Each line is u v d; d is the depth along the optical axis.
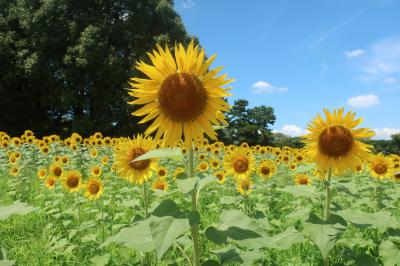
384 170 7.51
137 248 2.43
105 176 10.47
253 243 2.46
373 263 3.37
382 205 6.35
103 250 5.26
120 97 32.00
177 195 8.48
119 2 34.50
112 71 30.42
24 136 17.14
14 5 34.09
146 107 2.84
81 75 31.06
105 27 32.28
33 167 13.26
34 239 5.88
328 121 3.94
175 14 37.28
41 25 30.98
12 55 31.83
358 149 3.87
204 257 4.75
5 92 32.56
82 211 7.32
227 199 7.16
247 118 39.34
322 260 4.71
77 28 31.59
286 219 6.74
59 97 31.16
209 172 10.98
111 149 15.86
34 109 35.19
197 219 2.26
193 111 2.76
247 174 7.50
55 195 7.98
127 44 34.56
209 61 2.81
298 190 3.41
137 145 5.12
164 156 2.50
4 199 8.75
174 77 2.80
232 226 2.59
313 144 3.96
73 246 5.08
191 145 2.79
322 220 3.18
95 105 32.62
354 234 5.42
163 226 2.24
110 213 7.42
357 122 3.89
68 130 34.03
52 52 32.09
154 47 33.19
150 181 9.72
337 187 3.34
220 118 2.83
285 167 12.95
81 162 14.06
